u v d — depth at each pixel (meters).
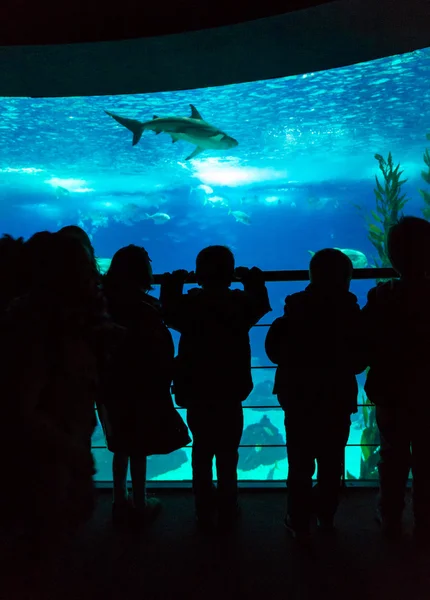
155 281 3.04
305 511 2.60
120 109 19.02
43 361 1.72
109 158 27.83
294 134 23.44
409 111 19.67
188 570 2.38
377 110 19.53
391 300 2.56
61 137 23.22
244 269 2.92
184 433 2.84
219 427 2.79
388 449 2.65
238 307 2.78
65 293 1.79
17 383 1.69
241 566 2.41
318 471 2.74
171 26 4.63
